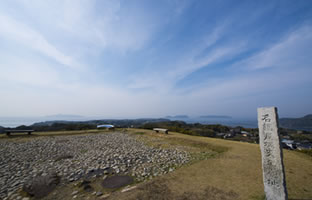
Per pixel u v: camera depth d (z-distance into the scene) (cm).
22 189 461
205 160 693
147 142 1269
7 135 1452
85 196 423
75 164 701
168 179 485
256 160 689
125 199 372
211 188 424
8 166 666
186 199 370
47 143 1188
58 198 416
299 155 771
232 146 981
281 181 331
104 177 556
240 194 392
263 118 372
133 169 641
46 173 589
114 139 1437
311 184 450
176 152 917
